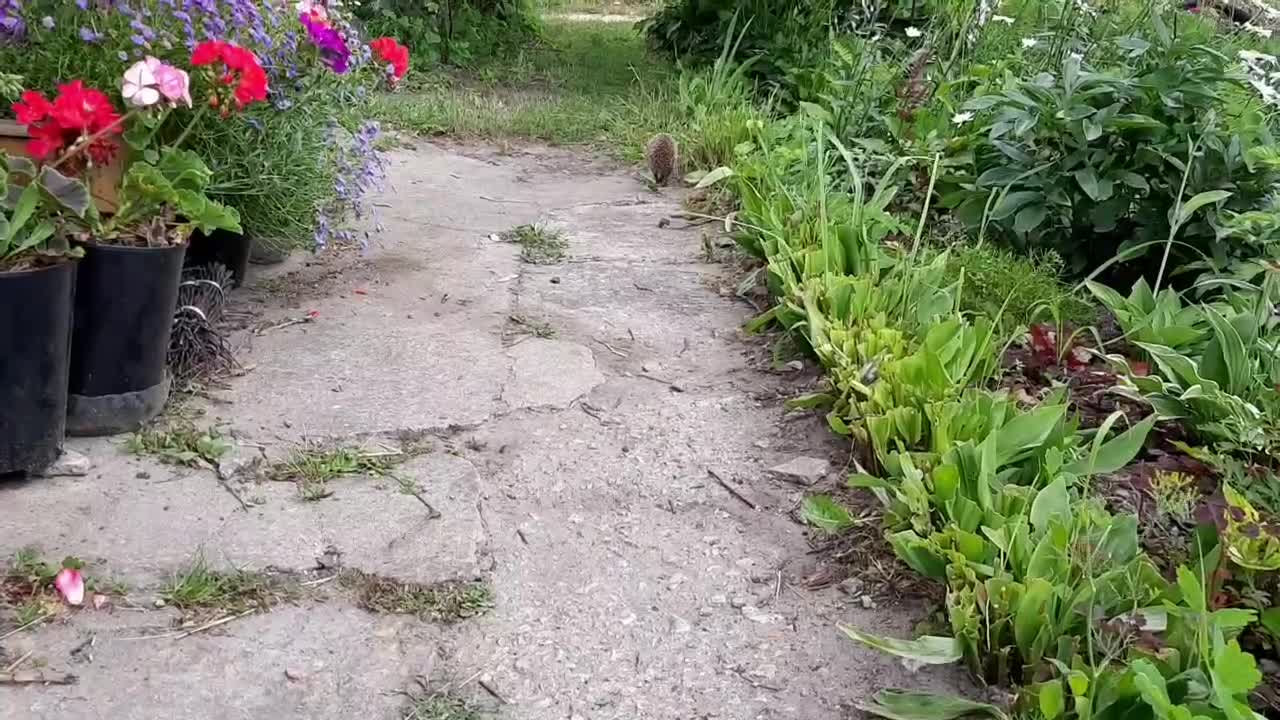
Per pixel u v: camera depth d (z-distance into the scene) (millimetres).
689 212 3270
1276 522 1597
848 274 2471
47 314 1649
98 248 1757
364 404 2016
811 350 2244
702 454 1925
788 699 1385
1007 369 2176
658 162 3535
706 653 1461
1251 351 2033
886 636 1490
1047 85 2752
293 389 2049
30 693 1324
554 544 1673
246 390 2035
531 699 1373
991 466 1608
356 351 2223
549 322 2441
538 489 1802
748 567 1635
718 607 1550
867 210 2664
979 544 1471
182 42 2094
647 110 4340
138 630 1435
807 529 1725
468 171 3672
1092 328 2244
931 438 1778
